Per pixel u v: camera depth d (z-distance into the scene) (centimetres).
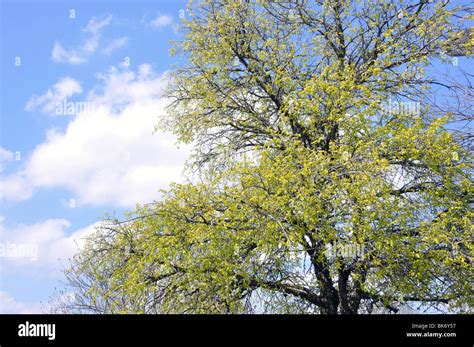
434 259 1144
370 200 1052
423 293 1193
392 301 1248
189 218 1212
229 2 1534
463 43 1412
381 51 1458
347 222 1088
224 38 1529
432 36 1416
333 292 1345
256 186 1166
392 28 1467
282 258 1205
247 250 1222
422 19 1453
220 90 1573
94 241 1310
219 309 1201
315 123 1344
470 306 1207
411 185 1240
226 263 1123
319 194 1117
